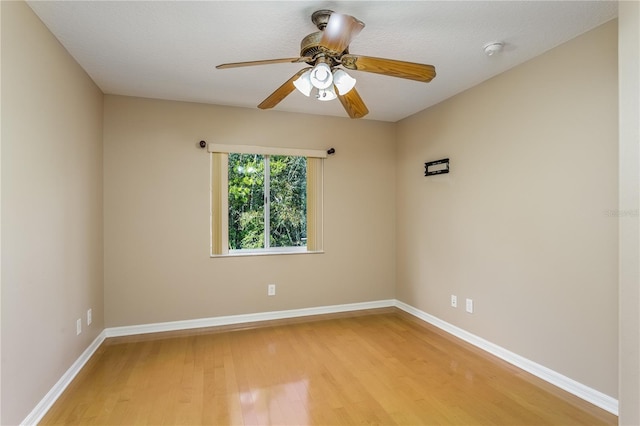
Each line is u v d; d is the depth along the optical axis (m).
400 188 4.29
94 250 3.01
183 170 3.54
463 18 2.04
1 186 1.65
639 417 1.57
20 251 1.81
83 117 2.75
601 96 2.13
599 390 2.14
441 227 3.56
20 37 1.82
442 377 2.53
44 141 2.08
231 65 1.94
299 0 1.85
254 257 3.79
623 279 1.63
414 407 2.15
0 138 1.65
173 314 3.51
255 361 2.80
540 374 2.50
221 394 2.29
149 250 3.44
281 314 3.89
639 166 1.56
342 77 1.93
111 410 2.10
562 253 2.36
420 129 3.90
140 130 3.41
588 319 2.21
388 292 4.35
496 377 2.53
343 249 4.16
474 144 3.13
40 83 2.04
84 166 2.77
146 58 2.56
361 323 3.75
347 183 4.17
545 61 2.47
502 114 2.83
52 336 2.17
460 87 3.17
